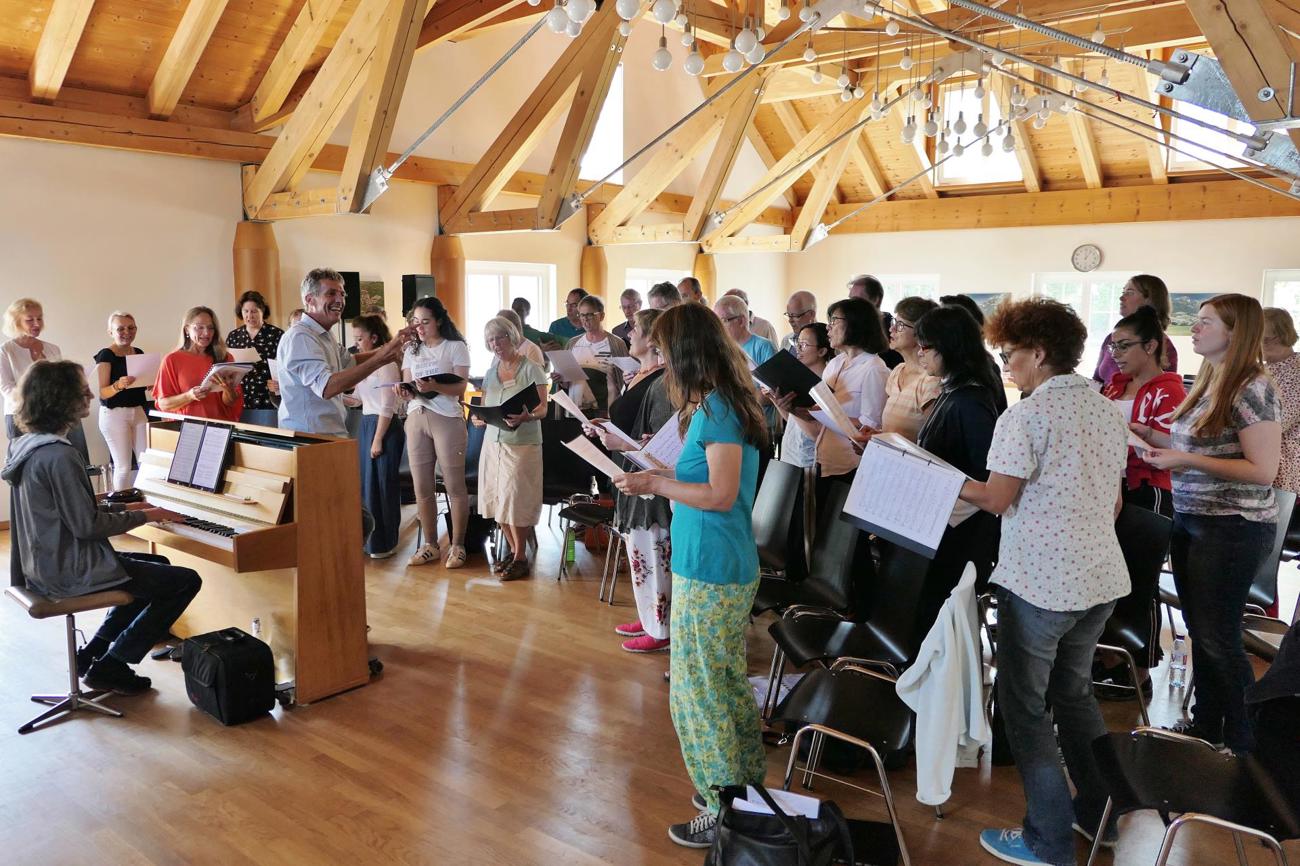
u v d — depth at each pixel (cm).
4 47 593
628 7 369
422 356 524
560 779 302
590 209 1040
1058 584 225
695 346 237
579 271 1043
